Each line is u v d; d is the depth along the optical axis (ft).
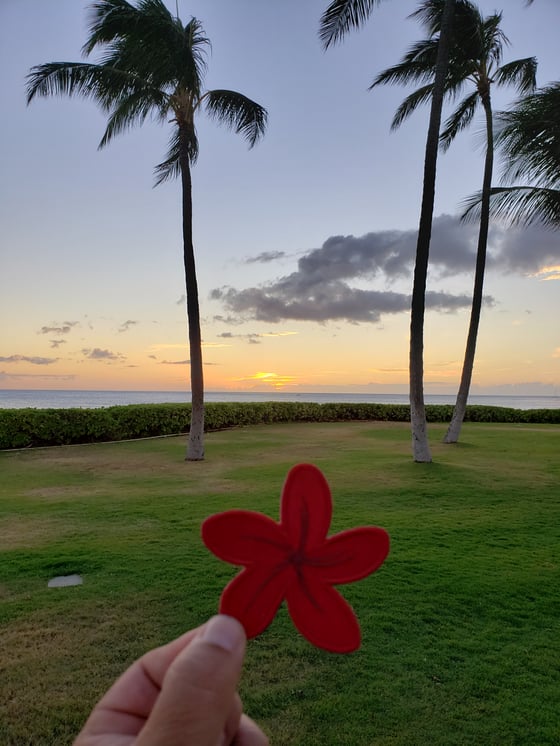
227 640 1.76
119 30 28.89
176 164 38.58
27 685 8.70
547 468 29.58
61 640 10.11
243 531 2.08
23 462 33.99
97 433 44.62
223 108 34.40
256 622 2.00
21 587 12.64
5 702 8.26
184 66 30.19
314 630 2.01
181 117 33.73
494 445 40.63
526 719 7.93
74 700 8.30
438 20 35.29
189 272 34.42
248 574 2.05
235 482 26.43
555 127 27.35
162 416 50.67
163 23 29.07
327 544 2.05
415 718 7.95
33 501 22.30
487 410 69.51
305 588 2.03
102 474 29.43
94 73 30.09
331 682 8.84
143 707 2.00
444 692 8.59
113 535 16.94
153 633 10.37
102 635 10.30
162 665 2.00
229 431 55.06
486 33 38.81
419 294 30.63
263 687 8.69
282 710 8.13
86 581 12.97
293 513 2.09
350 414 72.08
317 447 40.91
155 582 12.84
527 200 32.24
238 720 2.00
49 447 41.24
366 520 18.69
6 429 39.86
